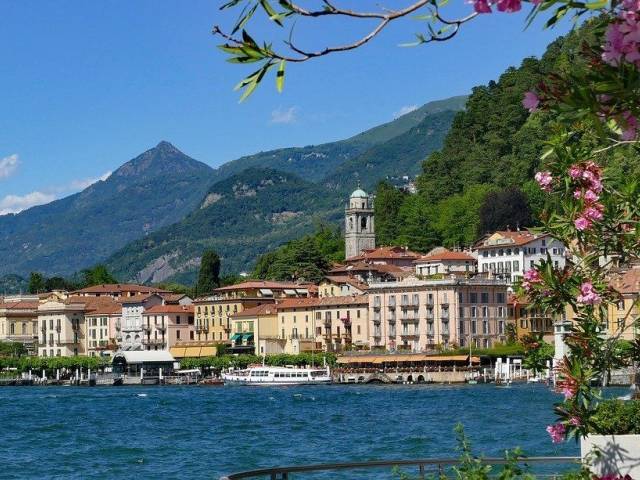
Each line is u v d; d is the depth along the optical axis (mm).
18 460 102125
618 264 27141
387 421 141625
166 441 119875
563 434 25250
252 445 112625
